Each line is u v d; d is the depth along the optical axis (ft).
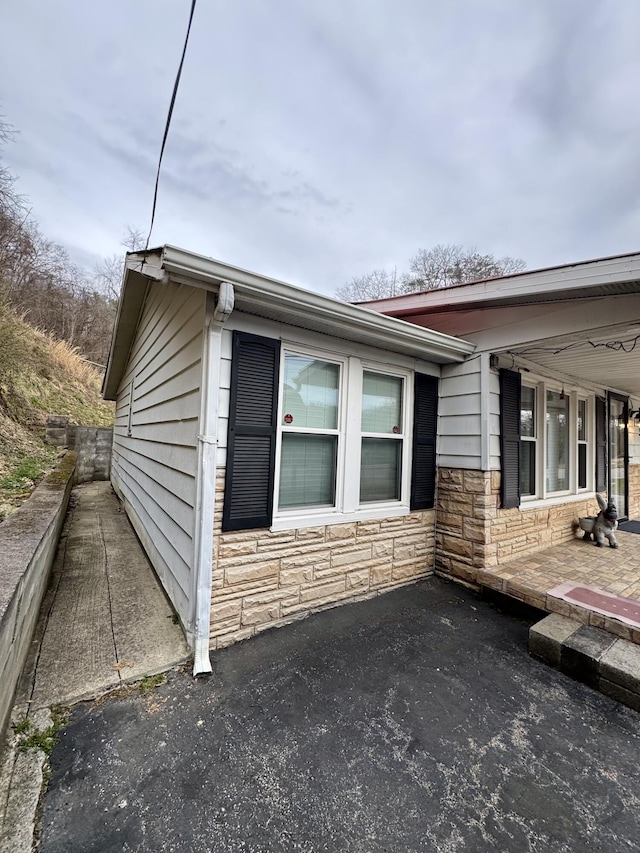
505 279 9.92
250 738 6.05
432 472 13.25
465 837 4.63
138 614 9.77
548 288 9.09
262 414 9.16
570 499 16.22
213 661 8.05
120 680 7.18
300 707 6.79
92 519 19.89
